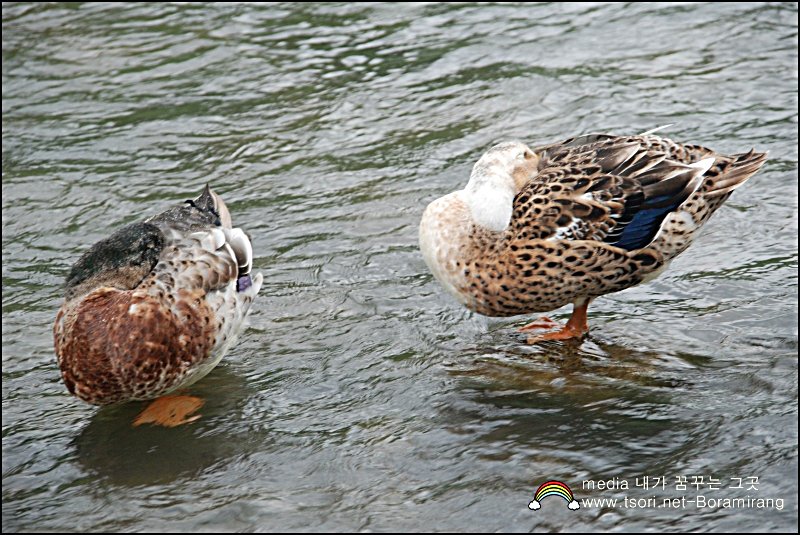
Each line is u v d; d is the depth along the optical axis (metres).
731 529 6.05
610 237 8.10
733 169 8.35
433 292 9.30
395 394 7.80
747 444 6.85
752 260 9.41
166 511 6.60
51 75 13.83
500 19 14.92
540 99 12.73
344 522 6.37
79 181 11.56
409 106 12.85
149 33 14.93
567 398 7.58
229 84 13.52
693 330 8.41
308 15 15.37
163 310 7.71
